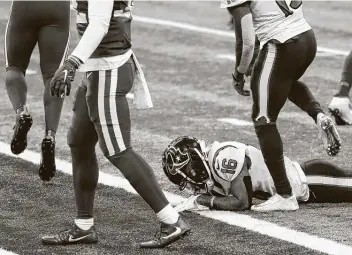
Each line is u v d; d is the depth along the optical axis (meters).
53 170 21.95
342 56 38.91
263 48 20.39
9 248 18.81
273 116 20.48
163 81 35.03
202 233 19.59
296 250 18.64
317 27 44.16
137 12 48.22
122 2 17.84
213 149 20.70
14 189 22.69
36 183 23.14
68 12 22.44
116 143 18.06
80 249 18.73
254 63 20.73
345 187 21.33
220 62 38.22
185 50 40.41
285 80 20.44
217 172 20.55
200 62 38.22
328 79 35.12
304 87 21.69
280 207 20.80
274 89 20.36
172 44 41.59
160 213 18.52
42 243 19.05
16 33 22.38
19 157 25.41
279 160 20.56
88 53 17.38
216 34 43.44
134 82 18.66
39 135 27.70
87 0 17.88
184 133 28.16
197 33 43.66
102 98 17.89
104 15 17.36
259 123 20.52
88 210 19.02
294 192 21.05
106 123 17.97
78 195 18.95
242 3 19.86
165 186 22.91
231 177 20.58
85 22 17.97
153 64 37.75
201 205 20.88
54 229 19.95
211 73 36.38
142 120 29.64
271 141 20.41
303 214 20.70
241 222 20.19
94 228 19.17
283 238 19.28
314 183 21.27
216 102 32.06
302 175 21.12
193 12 48.41
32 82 34.62
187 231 18.64
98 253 18.48
